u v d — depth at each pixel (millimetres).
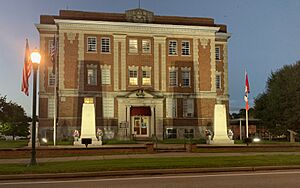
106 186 13234
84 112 35094
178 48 51969
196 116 51375
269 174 16297
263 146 29344
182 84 51625
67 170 16641
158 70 51094
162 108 50000
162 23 51688
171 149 29281
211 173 16984
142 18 51594
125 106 49125
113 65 49969
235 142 37500
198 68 52219
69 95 48500
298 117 51219
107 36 50219
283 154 25953
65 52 49000
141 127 49781
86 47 49562
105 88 49438
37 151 25375
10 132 62656
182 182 14016
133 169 17188
